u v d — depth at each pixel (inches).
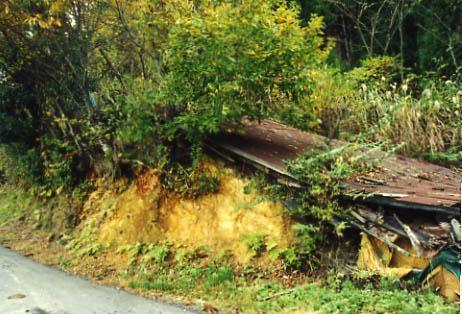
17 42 446.0
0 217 554.3
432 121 450.6
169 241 370.9
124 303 274.2
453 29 655.8
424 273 253.0
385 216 287.7
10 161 596.7
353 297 247.1
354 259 294.7
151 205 398.3
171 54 349.7
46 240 461.4
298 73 354.0
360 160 341.7
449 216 267.0
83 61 454.6
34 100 505.4
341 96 486.6
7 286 303.4
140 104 371.2
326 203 302.8
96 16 437.4
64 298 280.1
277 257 316.8
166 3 383.6
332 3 701.9
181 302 279.9
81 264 384.5
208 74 335.0
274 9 417.1
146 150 409.7
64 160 492.4
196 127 360.8
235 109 347.3
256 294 285.7
